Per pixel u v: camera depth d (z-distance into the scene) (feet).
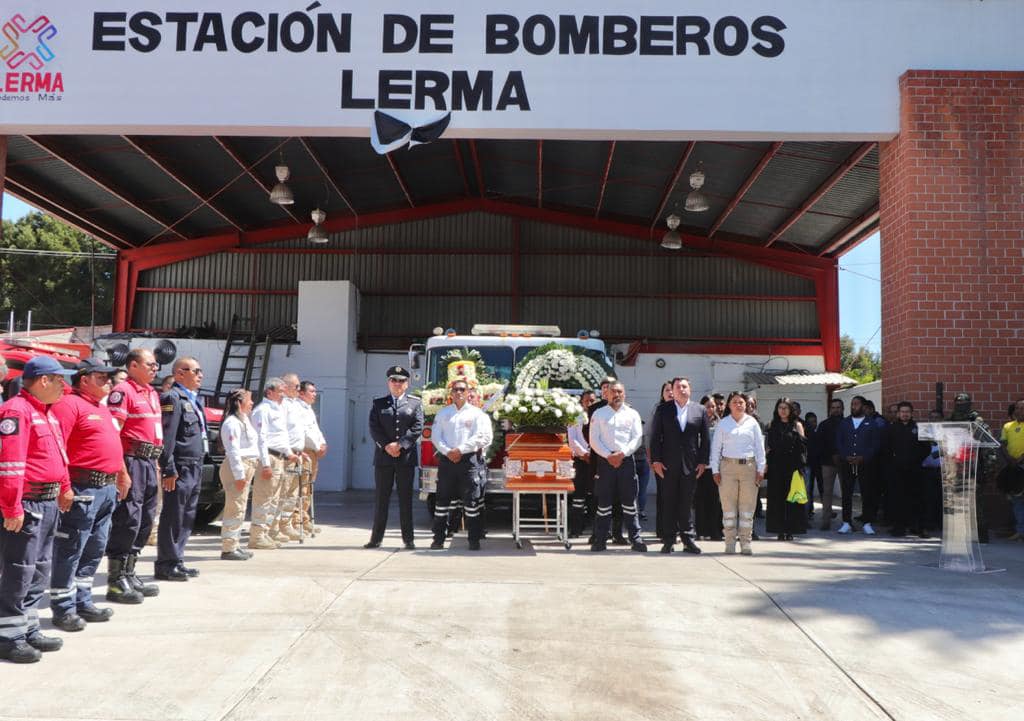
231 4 38.01
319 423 66.85
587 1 38.01
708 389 71.97
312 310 67.62
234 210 70.13
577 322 73.26
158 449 21.09
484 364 38.60
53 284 129.90
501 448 34.27
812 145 50.08
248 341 66.54
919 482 34.65
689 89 37.68
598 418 29.86
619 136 38.40
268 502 29.66
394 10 38.11
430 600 20.34
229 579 22.71
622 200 68.54
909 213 36.68
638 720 13.64
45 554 16.55
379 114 37.70
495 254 73.97
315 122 37.70
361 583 22.08
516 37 37.99
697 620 18.88
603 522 29.68
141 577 23.18
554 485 30.42
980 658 16.75
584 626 18.33
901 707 14.39
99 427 18.13
